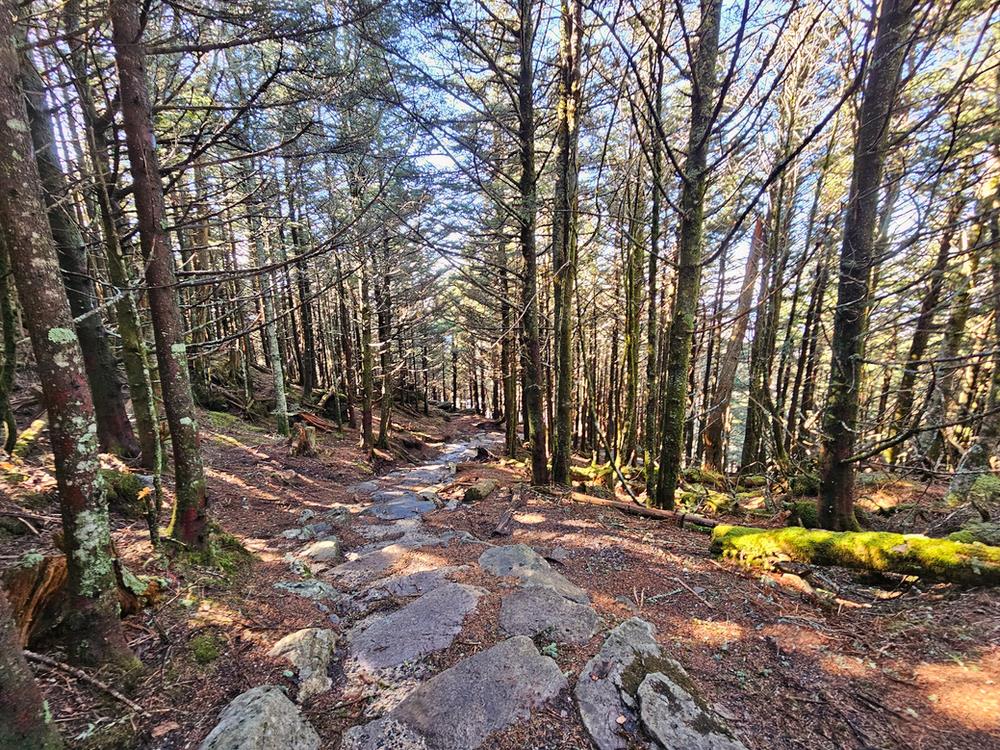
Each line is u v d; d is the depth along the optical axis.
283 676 3.04
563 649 3.32
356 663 3.33
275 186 8.78
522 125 8.00
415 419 27.16
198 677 2.90
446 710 2.71
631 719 2.60
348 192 10.77
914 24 4.43
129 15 3.60
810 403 13.27
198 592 3.83
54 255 2.42
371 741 2.54
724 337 15.64
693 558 5.11
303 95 5.31
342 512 7.79
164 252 4.02
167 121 7.43
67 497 2.61
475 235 8.54
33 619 2.67
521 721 2.63
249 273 4.47
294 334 23.20
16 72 2.21
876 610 3.75
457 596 4.13
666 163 10.45
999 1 3.57
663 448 7.12
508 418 15.73
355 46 6.20
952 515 5.29
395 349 17.70
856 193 4.73
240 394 16.80
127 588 3.30
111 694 2.55
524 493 8.14
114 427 6.69
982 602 3.46
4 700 1.85
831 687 2.88
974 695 2.63
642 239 10.36
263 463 10.45
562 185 7.71
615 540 5.70
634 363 11.20
